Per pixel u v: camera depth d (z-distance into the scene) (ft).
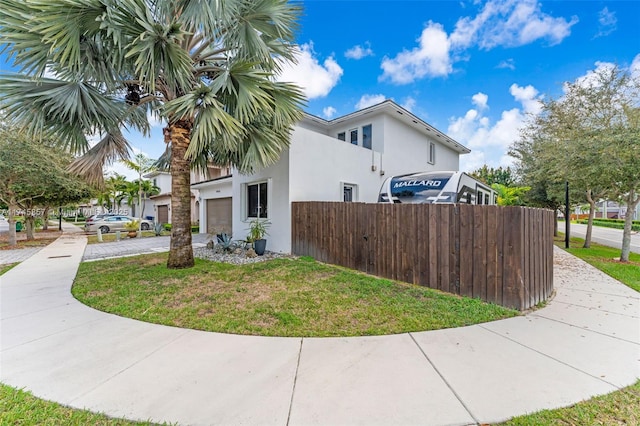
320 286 16.97
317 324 11.69
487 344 9.90
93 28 15.06
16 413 6.52
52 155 36.37
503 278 13.73
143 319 12.26
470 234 14.97
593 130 25.81
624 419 6.30
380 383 7.66
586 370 8.25
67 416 6.46
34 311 13.24
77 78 16.66
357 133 40.88
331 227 23.91
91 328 11.37
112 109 18.79
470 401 6.89
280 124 21.17
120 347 9.78
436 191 22.90
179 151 21.56
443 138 49.14
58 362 8.80
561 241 45.32
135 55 15.80
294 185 28.19
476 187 27.37
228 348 9.70
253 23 20.12
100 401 6.96
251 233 30.27
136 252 32.53
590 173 24.86
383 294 15.37
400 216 18.42
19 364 8.69
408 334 10.73
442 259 16.19
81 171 21.09
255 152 21.86
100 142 21.83
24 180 35.68
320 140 30.42
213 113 17.24
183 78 17.97
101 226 60.44
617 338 10.34
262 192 31.99
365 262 20.88
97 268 22.41
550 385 7.52
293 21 21.06
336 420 6.29
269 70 21.27
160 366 8.55
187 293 15.76
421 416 6.40
